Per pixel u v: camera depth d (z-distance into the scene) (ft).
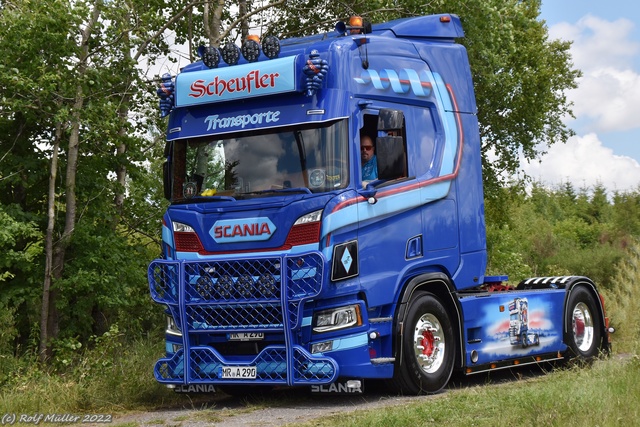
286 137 34.96
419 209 37.55
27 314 48.03
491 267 95.96
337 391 34.30
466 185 40.34
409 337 36.22
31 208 49.11
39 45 43.52
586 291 47.62
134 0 49.78
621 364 38.32
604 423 24.70
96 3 45.70
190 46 59.52
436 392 37.22
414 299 36.86
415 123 38.11
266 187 34.81
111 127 45.80
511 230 112.06
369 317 35.12
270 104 35.32
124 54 47.14
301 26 65.57
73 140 46.24
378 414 29.25
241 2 61.98
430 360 37.37
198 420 31.96
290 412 33.19
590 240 129.90
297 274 33.35
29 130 47.73
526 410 27.35
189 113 36.96
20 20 42.93
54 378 38.60
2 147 47.16
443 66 40.40
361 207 34.50
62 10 43.14
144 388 38.27
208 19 59.67
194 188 36.45
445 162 39.22
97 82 45.32
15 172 46.47
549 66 102.99
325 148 34.27
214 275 34.63
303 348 33.60
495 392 33.01
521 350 42.60
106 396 37.01
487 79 77.82
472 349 39.50
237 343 35.09
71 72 44.98
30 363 41.70
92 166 49.26
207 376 34.99
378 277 35.19
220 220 34.83
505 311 41.78
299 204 33.73
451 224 39.24
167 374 35.94
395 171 33.88
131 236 56.34
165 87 37.40
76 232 47.32
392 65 37.52
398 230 36.32
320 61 34.30
